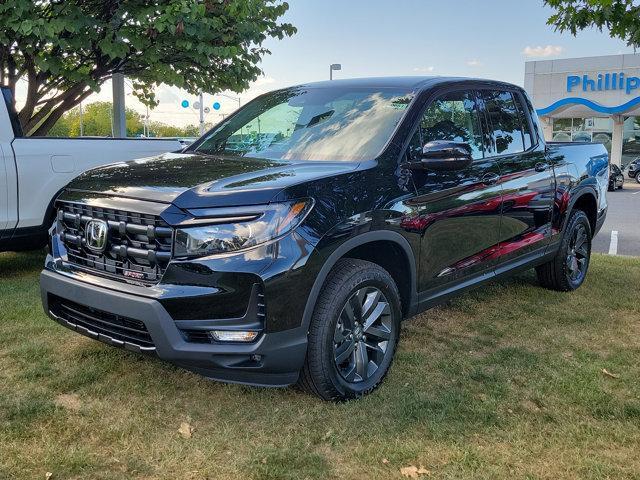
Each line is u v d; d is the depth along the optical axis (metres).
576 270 5.88
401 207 3.57
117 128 10.30
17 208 5.77
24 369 3.66
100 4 7.98
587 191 5.73
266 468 2.72
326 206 3.18
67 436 2.93
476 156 4.41
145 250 3.07
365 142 3.80
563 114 31.77
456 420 3.18
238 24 8.52
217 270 2.92
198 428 3.07
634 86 29.98
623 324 4.86
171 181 3.27
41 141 5.96
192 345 2.97
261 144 4.20
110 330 3.23
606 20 5.92
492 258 4.52
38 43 7.63
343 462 2.81
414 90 4.12
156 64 9.03
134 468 2.69
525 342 4.41
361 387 3.44
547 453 2.89
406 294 3.82
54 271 3.51
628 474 2.72
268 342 2.98
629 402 3.39
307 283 3.06
